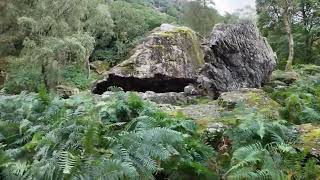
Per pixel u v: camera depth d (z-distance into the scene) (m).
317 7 21.48
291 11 21.16
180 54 13.36
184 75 12.84
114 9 30.34
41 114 6.64
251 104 8.62
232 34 11.23
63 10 18.27
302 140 5.63
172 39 13.68
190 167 5.12
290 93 9.47
